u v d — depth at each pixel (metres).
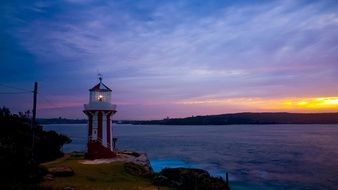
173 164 73.12
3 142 23.80
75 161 44.34
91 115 48.19
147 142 142.25
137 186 33.00
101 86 50.38
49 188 26.00
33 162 25.39
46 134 47.97
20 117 42.97
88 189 29.02
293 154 95.50
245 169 67.12
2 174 21.66
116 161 44.16
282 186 51.41
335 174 61.84
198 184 36.09
